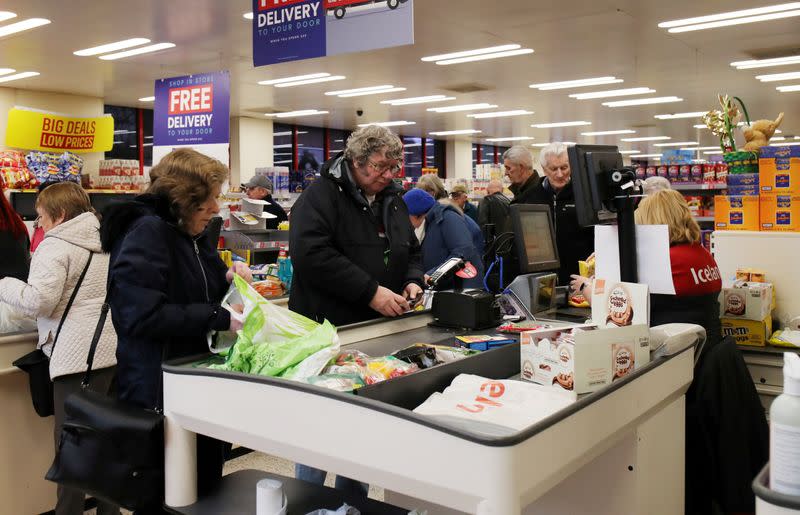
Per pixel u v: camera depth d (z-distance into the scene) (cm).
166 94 609
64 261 282
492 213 507
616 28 716
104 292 294
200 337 203
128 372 195
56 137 844
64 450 183
